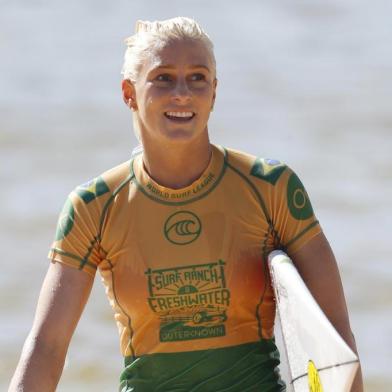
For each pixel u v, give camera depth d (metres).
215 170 14.11
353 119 53.88
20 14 75.06
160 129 13.73
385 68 63.44
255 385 13.98
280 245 14.19
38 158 49.25
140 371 14.12
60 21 73.94
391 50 66.94
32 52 67.62
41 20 73.81
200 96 13.70
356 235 39.31
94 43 69.50
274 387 14.12
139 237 13.98
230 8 76.25
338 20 72.75
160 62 13.62
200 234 13.92
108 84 61.06
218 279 13.87
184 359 13.91
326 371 12.66
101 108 56.31
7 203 43.53
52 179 46.59
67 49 68.19
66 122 54.19
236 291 13.90
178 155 13.87
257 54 66.69
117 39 70.31
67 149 50.47
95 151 50.31
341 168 46.59
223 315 13.91
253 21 73.38
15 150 50.22
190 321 13.91
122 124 53.72
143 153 14.16
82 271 14.19
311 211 14.16
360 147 49.66
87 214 14.12
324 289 13.99
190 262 13.88
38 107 56.53
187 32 13.71
